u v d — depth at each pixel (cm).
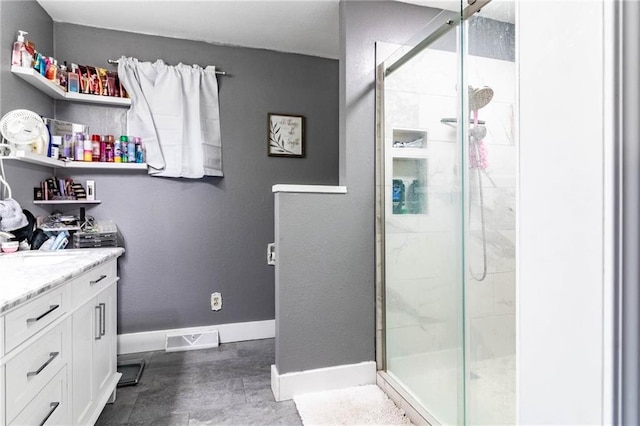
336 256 204
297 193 196
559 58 47
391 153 204
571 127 45
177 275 272
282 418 179
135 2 224
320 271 201
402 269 196
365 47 210
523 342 53
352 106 207
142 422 175
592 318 43
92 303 162
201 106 268
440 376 169
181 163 260
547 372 49
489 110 158
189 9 232
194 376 223
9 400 97
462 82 158
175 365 239
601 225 41
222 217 281
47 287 115
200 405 190
